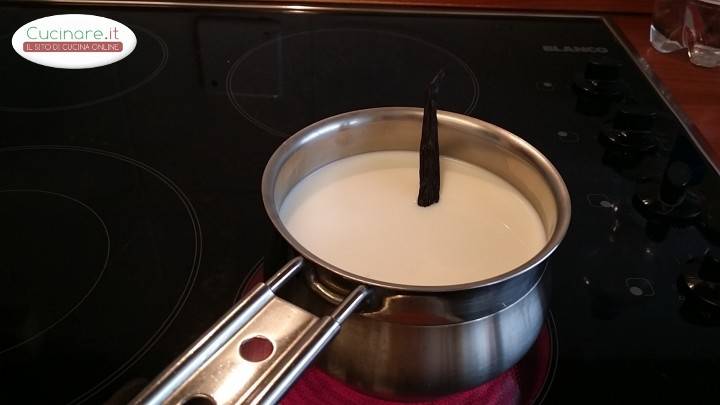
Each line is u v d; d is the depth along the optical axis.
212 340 0.33
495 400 0.42
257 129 0.65
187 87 0.71
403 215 0.47
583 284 0.50
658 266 0.52
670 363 0.45
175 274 0.49
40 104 0.66
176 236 0.52
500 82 0.74
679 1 0.77
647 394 0.43
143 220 0.53
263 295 0.35
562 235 0.37
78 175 0.58
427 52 0.79
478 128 0.48
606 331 0.47
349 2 0.86
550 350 0.45
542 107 0.71
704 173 0.61
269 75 0.73
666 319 0.48
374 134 0.50
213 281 0.48
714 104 0.71
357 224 0.45
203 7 0.84
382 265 0.42
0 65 0.72
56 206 0.54
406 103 0.70
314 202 0.47
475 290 0.34
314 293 0.36
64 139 0.62
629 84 0.74
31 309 0.46
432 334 0.36
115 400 0.37
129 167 0.59
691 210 0.56
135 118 0.65
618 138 0.64
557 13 0.87
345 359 0.37
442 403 0.41
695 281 0.50
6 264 0.49
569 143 0.65
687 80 0.75
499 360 0.38
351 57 0.77
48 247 0.50
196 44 0.78
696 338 0.47
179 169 0.59
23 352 0.43
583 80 0.74
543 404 0.42
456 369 0.37
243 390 0.32
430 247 0.44
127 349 0.43
